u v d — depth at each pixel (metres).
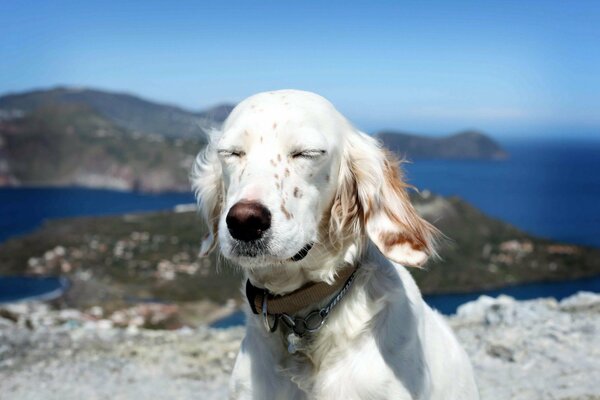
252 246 0.65
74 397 1.24
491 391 1.15
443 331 0.81
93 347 1.58
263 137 0.69
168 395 1.25
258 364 0.73
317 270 0.71
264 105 0.71
